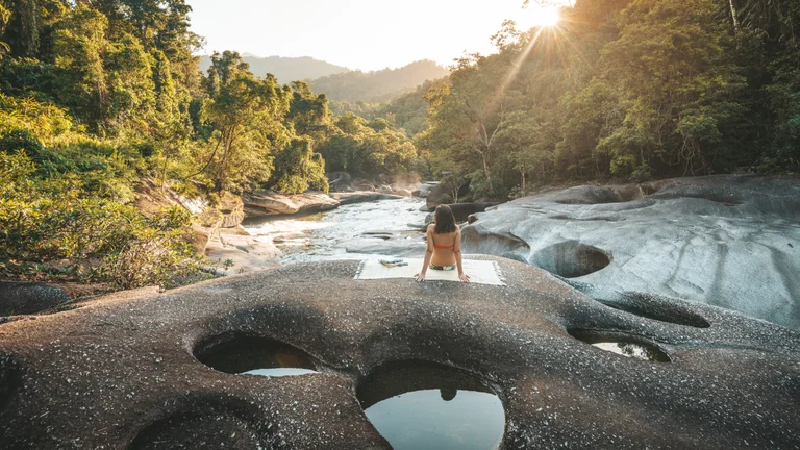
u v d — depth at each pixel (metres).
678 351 4.24
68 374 3.17
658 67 15.82
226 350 4.42
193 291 5.17
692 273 7.64
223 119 23.16
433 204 31.58
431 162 32.50
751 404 3.32
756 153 15.80
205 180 23.72
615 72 17.19
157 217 8.39
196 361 3.65
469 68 29.44
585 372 3.68
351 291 5.30
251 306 4.80
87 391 3.04
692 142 15.45
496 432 3.22
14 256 6.74
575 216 12.12
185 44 51.22
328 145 67.75
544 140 23.69
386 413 3.52
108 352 3.53
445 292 5.38
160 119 28.52
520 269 6.46
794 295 6.72
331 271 6.23
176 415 3.01
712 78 15.08
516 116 26.27
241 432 2.93
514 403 3.30
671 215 11.03
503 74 29.30
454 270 6.14
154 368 3.43
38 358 3.29
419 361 4.24
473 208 26.03
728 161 16.14
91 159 13.63
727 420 3.14
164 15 45.62
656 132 16.69
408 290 5.40
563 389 3.45
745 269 7.47
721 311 5.44
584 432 2.93
